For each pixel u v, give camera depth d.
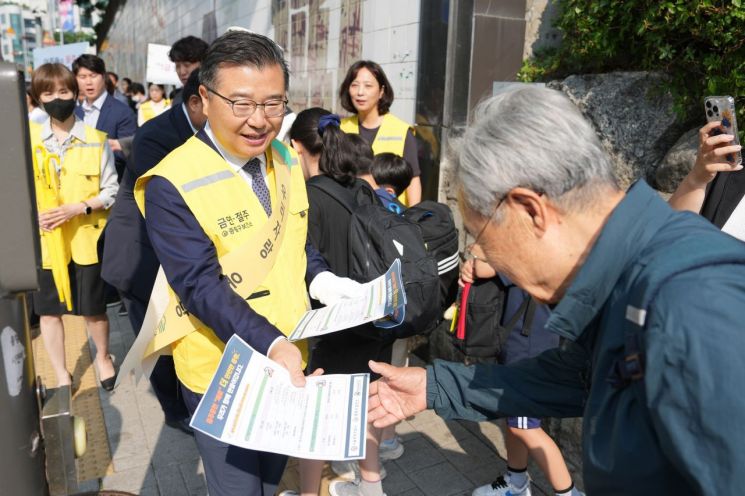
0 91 0.98
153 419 3.56
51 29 33.72
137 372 2.35
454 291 2.77
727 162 1.92
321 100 6.25
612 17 3.04
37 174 3.53
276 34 7.54
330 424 1.52
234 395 1.52
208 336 1.88
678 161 2.73
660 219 0.99
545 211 1.04
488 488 2.79
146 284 3.16
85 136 3.65
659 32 2.83
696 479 0.83
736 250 0.90
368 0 5.08
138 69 18.47
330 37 5.93
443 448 3.29
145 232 3.10
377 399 1.62
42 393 1.31
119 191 3.12
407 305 2.26
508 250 1.10
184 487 2.97
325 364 2.45
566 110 1.05
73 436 1.33
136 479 3.02
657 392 0.86
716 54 2.68
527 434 2.44
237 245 1.81
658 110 3.00
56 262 3.53
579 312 1.05
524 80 3.91
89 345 4.55
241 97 1.69
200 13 10.95
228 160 1.87
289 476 3.04
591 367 1.14
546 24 3.99
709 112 1.95
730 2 2.54
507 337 2.51
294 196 2.03
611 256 0.99
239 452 1.92
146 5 16.44
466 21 3.84
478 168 1.06
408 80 4.51
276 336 1.70
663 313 0.86
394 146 3.88
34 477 1.18
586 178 1.02
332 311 1.90
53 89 3.49
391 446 3.16
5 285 1.06
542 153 1.00
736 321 0.81
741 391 0.79
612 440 0.97
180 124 2.90
